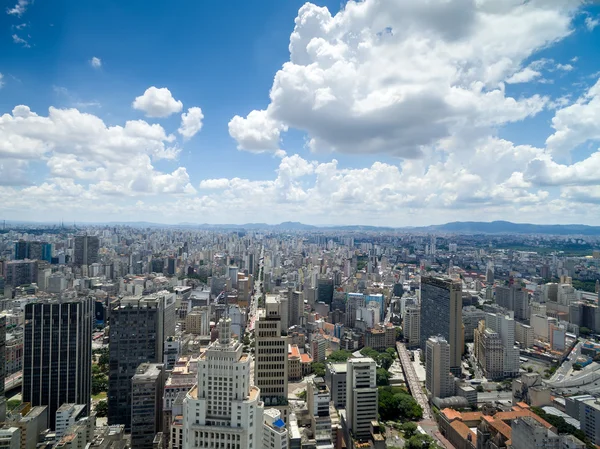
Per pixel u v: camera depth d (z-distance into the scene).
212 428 165.00
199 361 172.12
